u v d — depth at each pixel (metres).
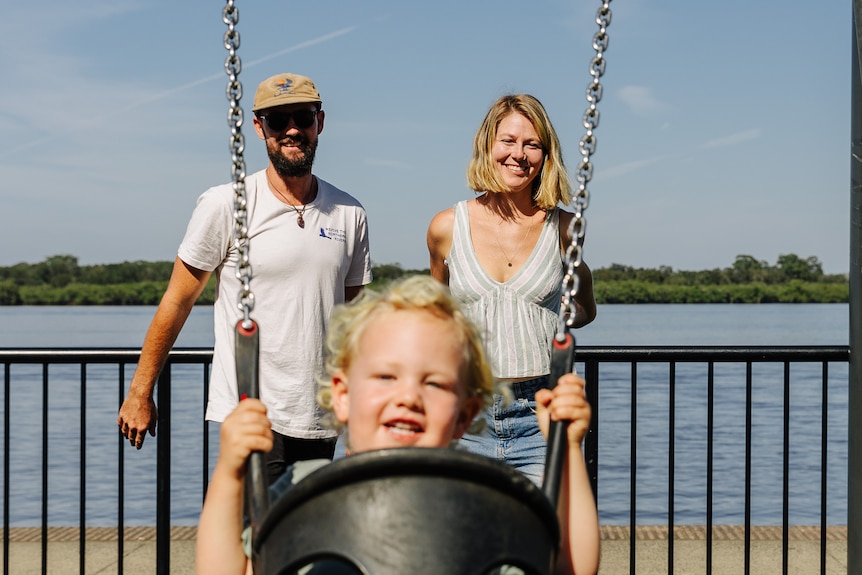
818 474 12.13
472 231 3.46
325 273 3.48
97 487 11.58
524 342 3.28
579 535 1.96
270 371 3.41
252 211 3.44
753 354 4.13
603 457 13.53
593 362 4.15
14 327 67.81
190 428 16.47
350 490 1.59
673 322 63.72
